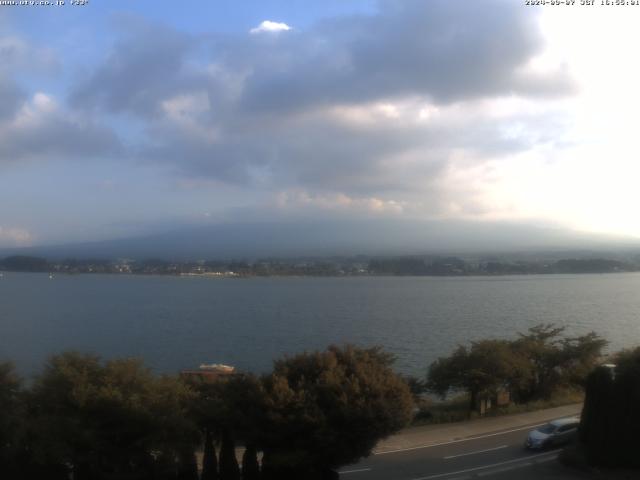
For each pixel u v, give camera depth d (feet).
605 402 87.40
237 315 536.83
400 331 399.24
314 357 89.15
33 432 73.00
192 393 88.12
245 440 80.79
